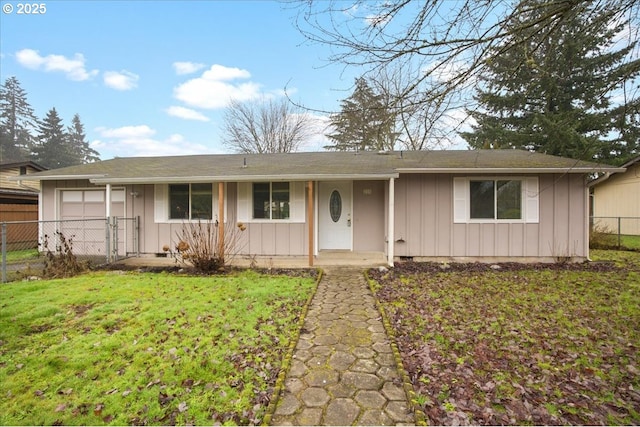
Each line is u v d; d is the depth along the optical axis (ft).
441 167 27.04
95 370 10.33
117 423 8.02
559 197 27.99
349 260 28.50
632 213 49.26
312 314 15.43
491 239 28.37
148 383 9.64
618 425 7.84
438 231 28.63
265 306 16.17
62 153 147.74
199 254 24.99
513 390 9.22
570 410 8.36
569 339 12.40
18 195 45.62
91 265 26.55
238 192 30.27
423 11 10.79
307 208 29.76
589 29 11.55
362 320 14.69
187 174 27.78
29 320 14.33
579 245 27.99
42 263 28.84
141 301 16.85
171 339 12.36
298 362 10.88
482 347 11.79
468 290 19.34
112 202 32.24
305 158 35.63
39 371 10.27
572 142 39.06
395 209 28.89
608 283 20.72
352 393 9.18
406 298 17.79
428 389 9.25
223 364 10.57
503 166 26.78
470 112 12.52
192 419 8.10
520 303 16.72
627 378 9.82
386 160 31.96
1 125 142.41
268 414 8.20
